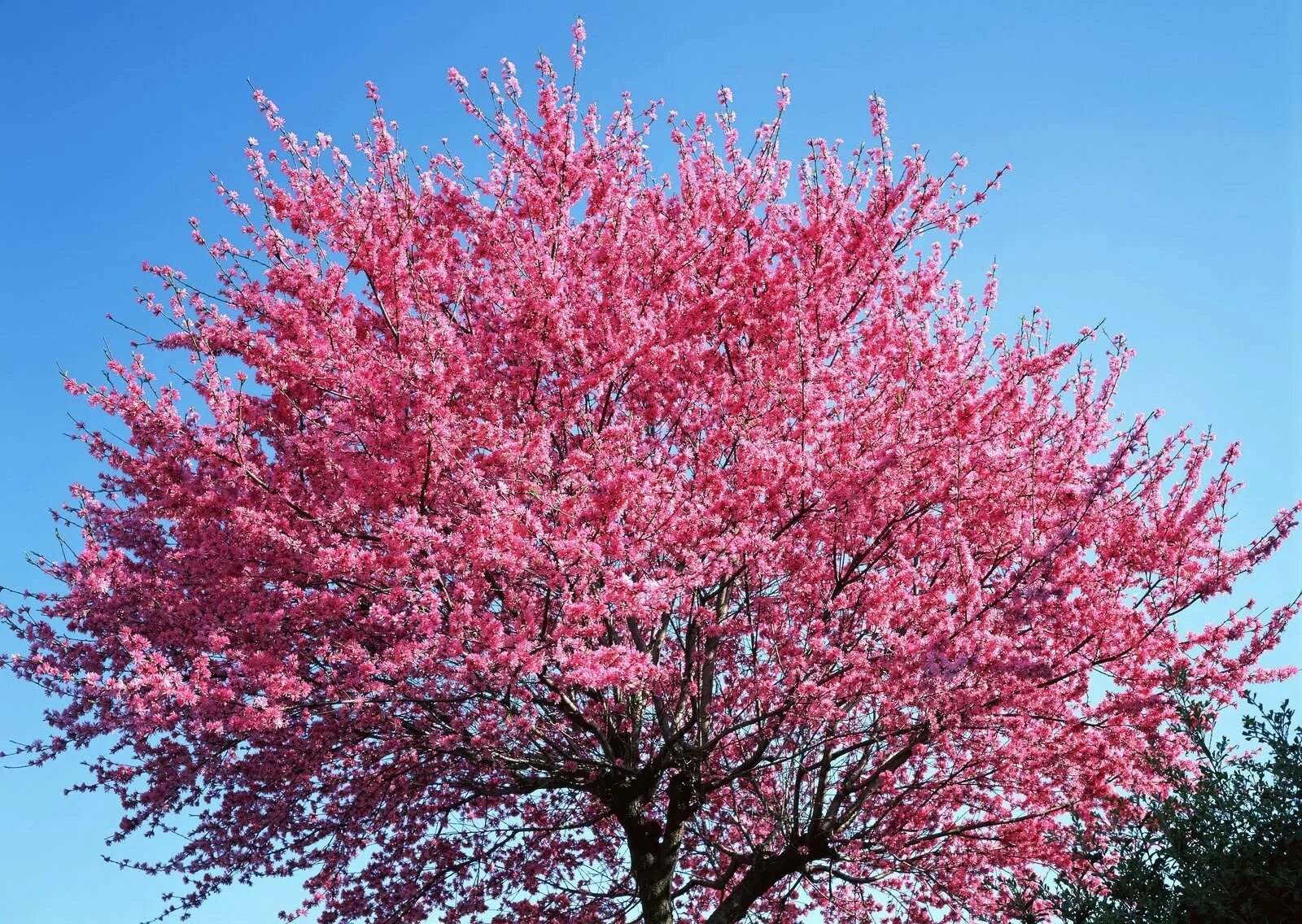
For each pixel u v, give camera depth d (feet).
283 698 25.09
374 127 29.71
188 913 33.55
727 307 32.45
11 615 31.91
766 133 34.01
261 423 28.76
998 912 29.50
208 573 28.76
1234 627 25.44
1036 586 24.44
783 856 32.12
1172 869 19.01
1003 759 27.94
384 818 35.35
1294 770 17.87
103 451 29.19
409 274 27.96
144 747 32.09
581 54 32.45
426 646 23.72
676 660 36.06
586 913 36.01
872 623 26.11
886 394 30.12
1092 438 34.42
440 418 23.65
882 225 33.37
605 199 33.65
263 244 26.89
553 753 32.45
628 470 24.27
